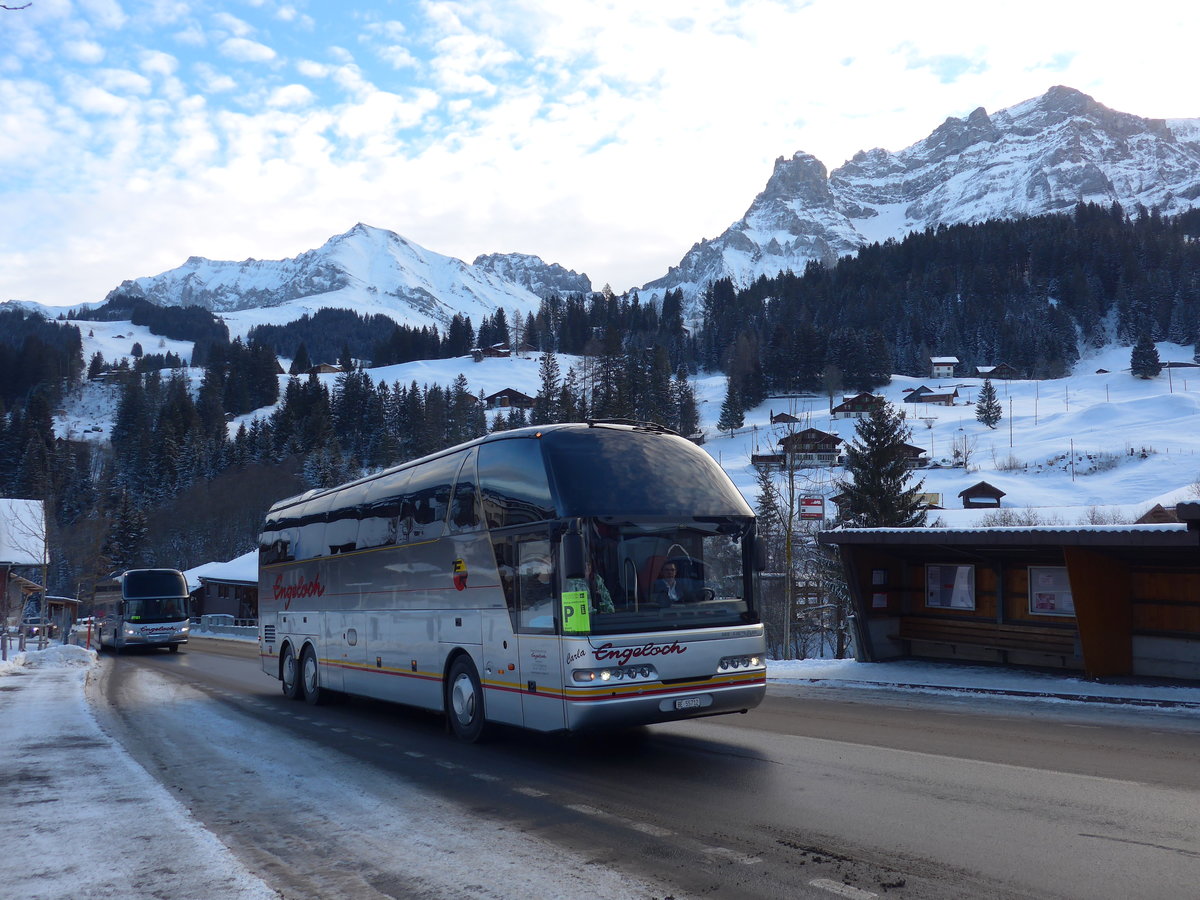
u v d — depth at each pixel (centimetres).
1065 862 582
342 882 577
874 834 658
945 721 1206
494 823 722
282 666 1825
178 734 1268
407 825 722
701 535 1012
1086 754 953
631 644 933
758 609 1030
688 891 544
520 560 1015
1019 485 10044
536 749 1071
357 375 18000
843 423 15212
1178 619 1519
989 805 738
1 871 602
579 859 616
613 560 954
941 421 15888
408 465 1356
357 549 1472
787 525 2900
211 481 11906
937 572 1922
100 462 14775
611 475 995
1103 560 1541
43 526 5475
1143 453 10862
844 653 3747
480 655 1088
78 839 680
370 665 1409
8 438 13462
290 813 772
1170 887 532
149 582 3847
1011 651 1766
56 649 3191
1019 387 19325
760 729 1168
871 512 4003
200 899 543
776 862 597
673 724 1231
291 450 12900
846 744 1039
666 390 12631
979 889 535
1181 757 932
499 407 18462
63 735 1238
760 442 14362
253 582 6488
